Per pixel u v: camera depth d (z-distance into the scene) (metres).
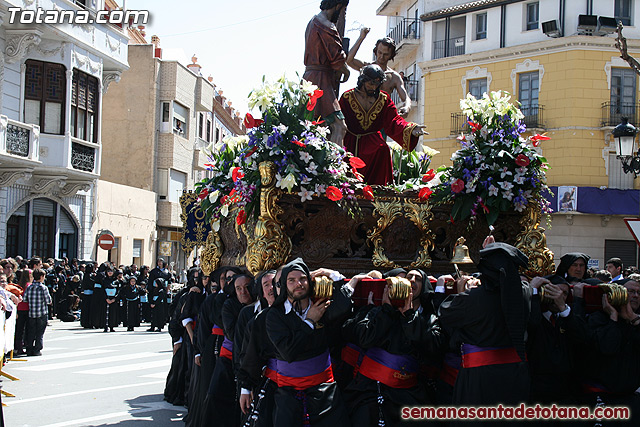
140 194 32.94
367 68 7.58
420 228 6.79
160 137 35.97
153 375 12.24
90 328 20.95
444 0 35.34
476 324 5.21
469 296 5.22
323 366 5.41
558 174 31.39
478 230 7.13
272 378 5.53
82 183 25.05
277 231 6.22
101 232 25.80
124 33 27.84
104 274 21.02
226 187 7.66
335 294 5.52
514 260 5.16
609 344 5.80
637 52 31.34
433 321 5.66
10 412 9.09
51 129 23.50
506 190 6.76
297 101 6.55
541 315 5.63
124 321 21.22
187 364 9.67
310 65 7.52
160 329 21.27
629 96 31.39
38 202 24.03
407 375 5.58
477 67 33.47
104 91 27.16
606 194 30.61
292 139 6.28
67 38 23.45
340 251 6.68
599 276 8.83
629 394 6.11
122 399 10.04
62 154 23.58
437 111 34.59
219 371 7.18
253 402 5.58
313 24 7.50
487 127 6.92
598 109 31.09
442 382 6.01
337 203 6.46
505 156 6.88
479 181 6.83
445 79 34.44
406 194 6.82
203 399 7.59
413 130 7.42
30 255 23.58
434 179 7.12
